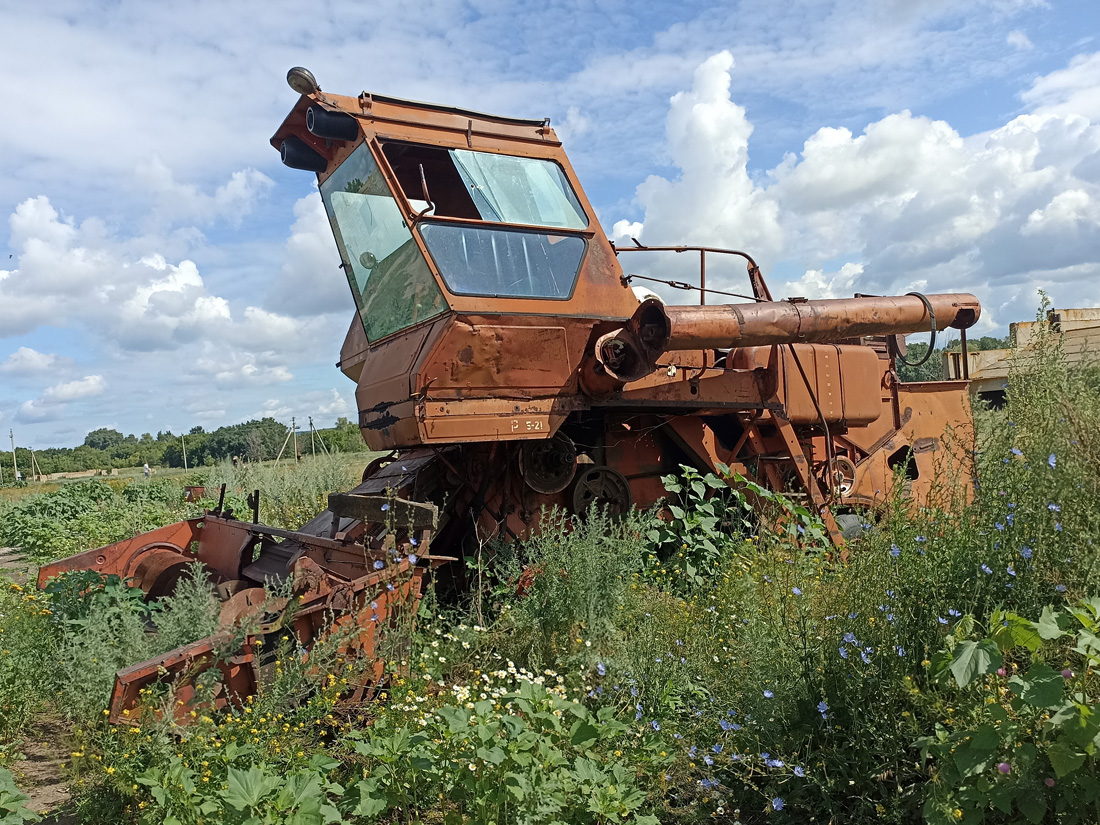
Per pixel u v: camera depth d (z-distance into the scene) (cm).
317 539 465
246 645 356
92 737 357
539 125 591
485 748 266
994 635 273
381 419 531
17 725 434
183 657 337
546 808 266
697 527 641
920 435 790
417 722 321
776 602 401
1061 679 238
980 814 243
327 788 284
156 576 558
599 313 542
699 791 319
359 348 678
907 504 414
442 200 661
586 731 289
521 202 549
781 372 659
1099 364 435
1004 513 358
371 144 521
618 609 462
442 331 478
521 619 450
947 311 646
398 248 526
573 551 472
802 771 285
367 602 382
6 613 496
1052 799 243
